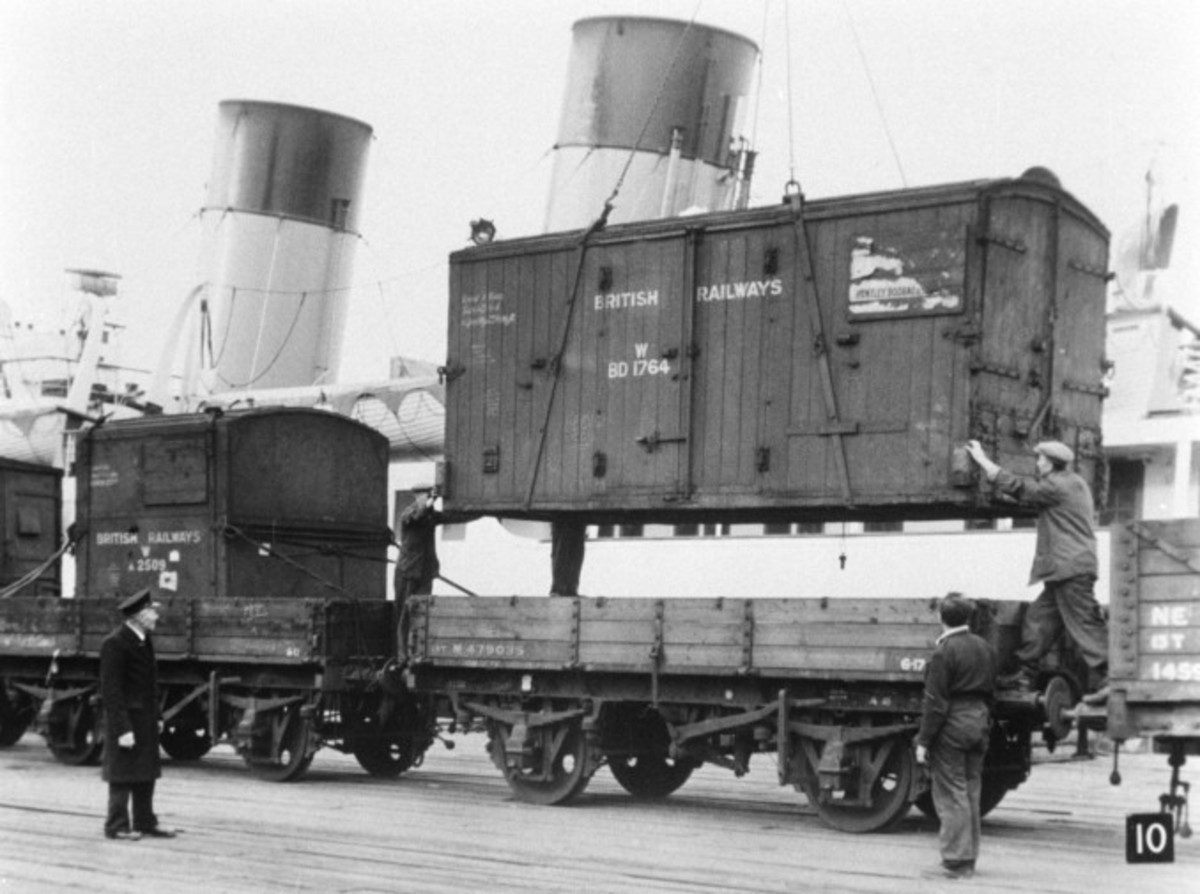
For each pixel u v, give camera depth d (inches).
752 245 504.7
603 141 1058.7
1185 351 823.7
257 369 1234.6
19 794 536.4
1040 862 398.6
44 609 655.8
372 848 411.5
